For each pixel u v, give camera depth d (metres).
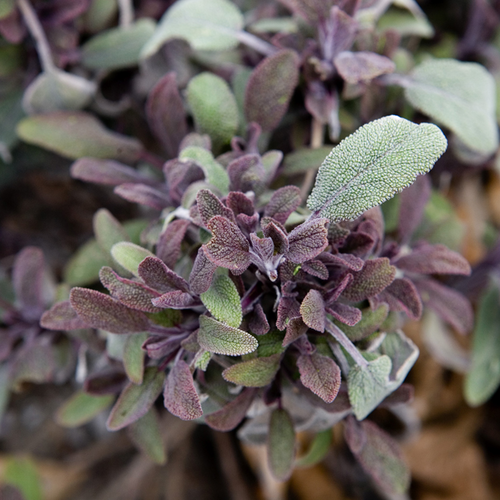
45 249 0.58
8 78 0.50
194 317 0.41
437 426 0.58
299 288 0.40
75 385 0.59
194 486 0.59
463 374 0.57
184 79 0.50
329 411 0.41
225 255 0.38
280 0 0.47
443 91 0.46
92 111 0.52
